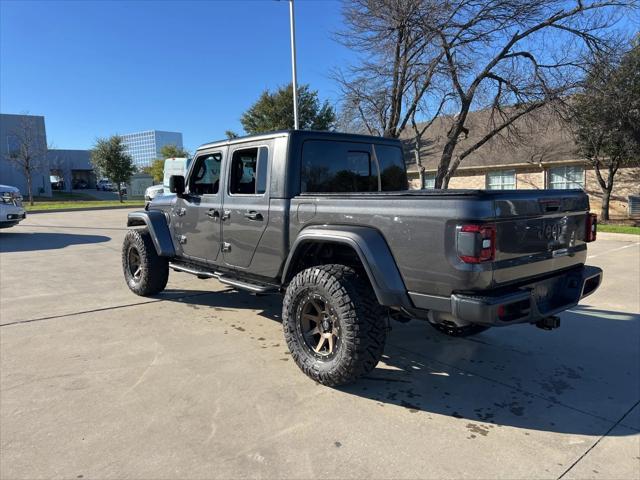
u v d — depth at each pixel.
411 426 3.06
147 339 4.64
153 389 3.54
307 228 3.78
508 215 3.00
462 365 4.08
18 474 2.52
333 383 3.53
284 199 4.05
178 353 4.27
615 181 18.48
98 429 2.98
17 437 2.88
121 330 4.91
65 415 3.15
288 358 4.17
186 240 5.45
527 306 3.11
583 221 3.80
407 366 4.06
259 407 3.28
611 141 16.03
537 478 2.53
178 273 8.08
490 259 2.92
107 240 12.85
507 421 3.14
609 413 3.25
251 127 36.78
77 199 44.66
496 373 3.91
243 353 4.28
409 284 3.21
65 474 2.53
